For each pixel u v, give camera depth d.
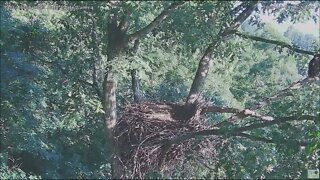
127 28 10.02
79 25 11.12
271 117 9.09
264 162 9.96
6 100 12.88
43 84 13.20
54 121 14.52
